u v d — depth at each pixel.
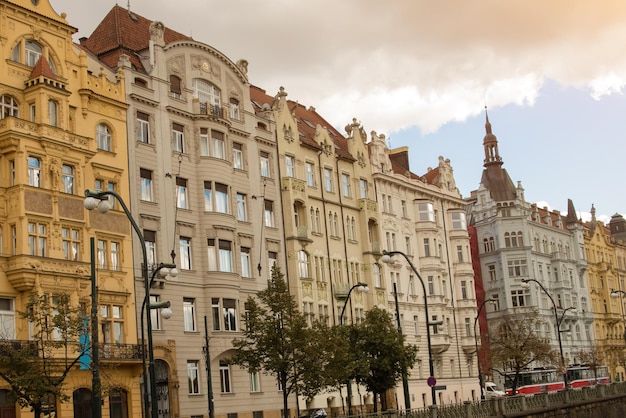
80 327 37.56
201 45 62.94
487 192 110.88
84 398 48.34
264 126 68.88
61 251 47.56
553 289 115.50
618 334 133.38
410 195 88.88
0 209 45.97
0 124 46.44
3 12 48.03
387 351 59.44
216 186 61.62
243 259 63.38
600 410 74.31
